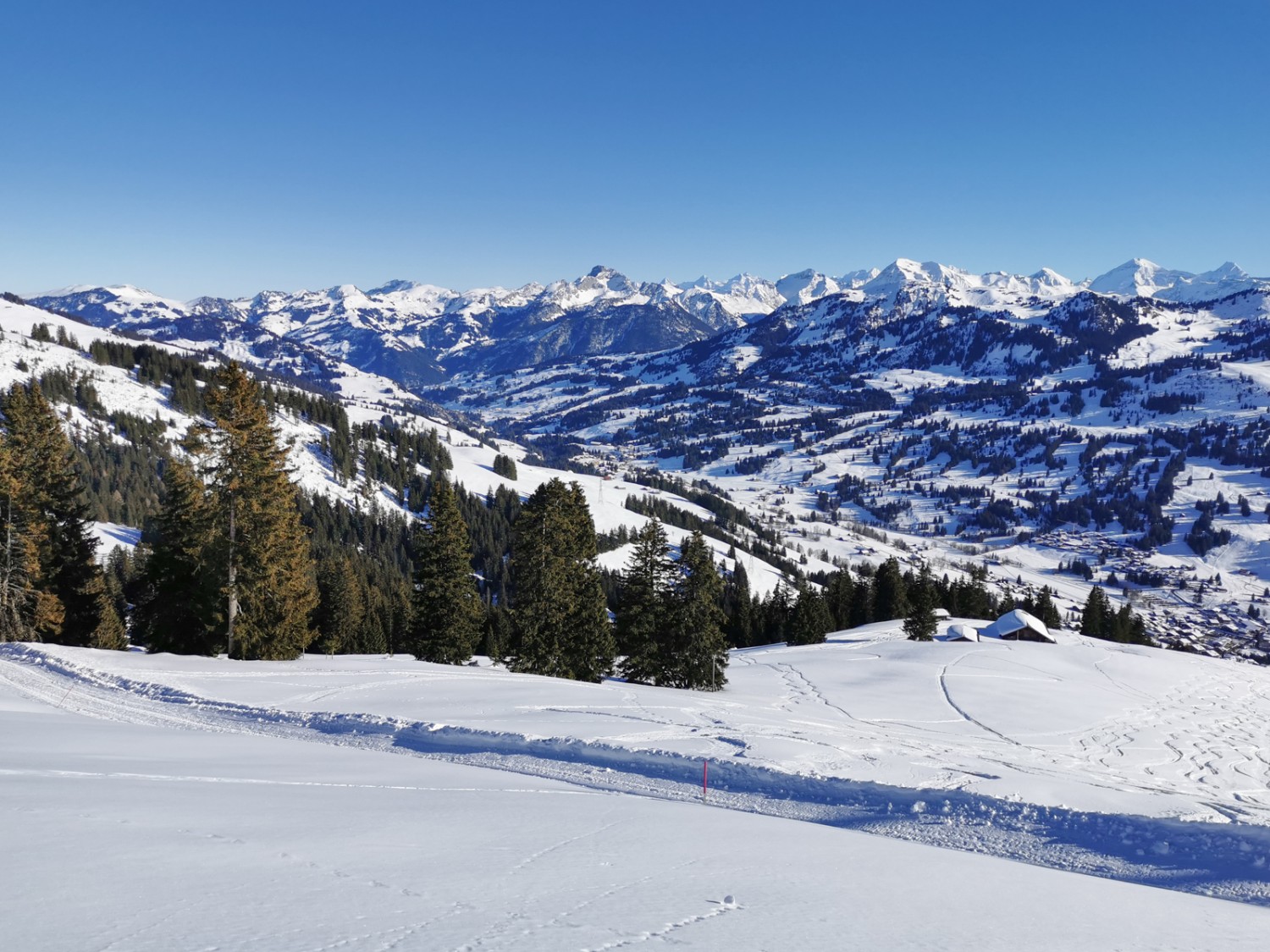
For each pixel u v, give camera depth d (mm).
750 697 45156
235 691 26406
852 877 8344
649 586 51250
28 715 19078
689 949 5488
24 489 38281
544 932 5645
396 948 5035
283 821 8953
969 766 20062
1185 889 10922
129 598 44531
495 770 16203
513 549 46781
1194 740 44188
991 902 7770
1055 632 103125
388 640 75438
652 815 11375
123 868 6473
